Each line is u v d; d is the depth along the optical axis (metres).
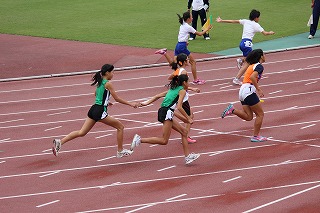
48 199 38.06
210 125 51.53
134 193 38.75
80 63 74.31
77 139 48.91
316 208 36.34
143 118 53.84
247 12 99.38
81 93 62.78
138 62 73.94
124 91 62.69
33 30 91.56
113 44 82.56
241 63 63.62
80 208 36.69
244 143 47.44
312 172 41.72
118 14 100.38
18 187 40.00
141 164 43.69
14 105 59.22
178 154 45.50
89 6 107.31
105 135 49.72
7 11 104.69
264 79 65.75
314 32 84.31
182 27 62.34
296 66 71.00
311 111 54.78
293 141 47.59
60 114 56.00
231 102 57.91
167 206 36.75
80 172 42.38
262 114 47.03
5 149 47.09
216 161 43.94
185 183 40.19
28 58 77.00
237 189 39.12
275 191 38.78
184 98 45.25
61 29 91.62
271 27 91.00
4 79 68.44
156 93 61.78
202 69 70.62
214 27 91.31
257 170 42.19
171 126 42.72
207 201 37.41
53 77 69.44
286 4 105.81
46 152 46.31
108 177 41.44
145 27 91.31
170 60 55.50
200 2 83.69
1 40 86.31
